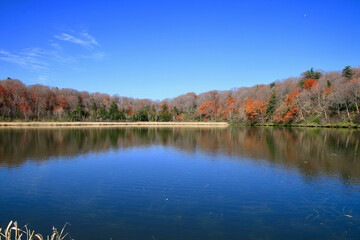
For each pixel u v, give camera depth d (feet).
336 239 25.38
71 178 47.85
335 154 72.64
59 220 29.68
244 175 49.60
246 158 67.41
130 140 112.78
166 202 35.22
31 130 169.58
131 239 25.17
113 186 42.86
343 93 182.80
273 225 28.35
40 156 71.26
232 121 286.66
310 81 267.59
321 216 30.71
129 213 31.50
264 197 37.27
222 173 51.31
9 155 72.54
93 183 44.57
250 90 403.54
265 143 99.86
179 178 47.65
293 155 71.36
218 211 32.14
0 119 258.78
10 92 306.76
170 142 105.60
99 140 111.55
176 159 66.64
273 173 51.19
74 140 110.42
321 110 212.43
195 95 521.24
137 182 45.09
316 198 36.83
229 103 364.79
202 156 70.95
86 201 35.70
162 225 28.25
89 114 329.52
